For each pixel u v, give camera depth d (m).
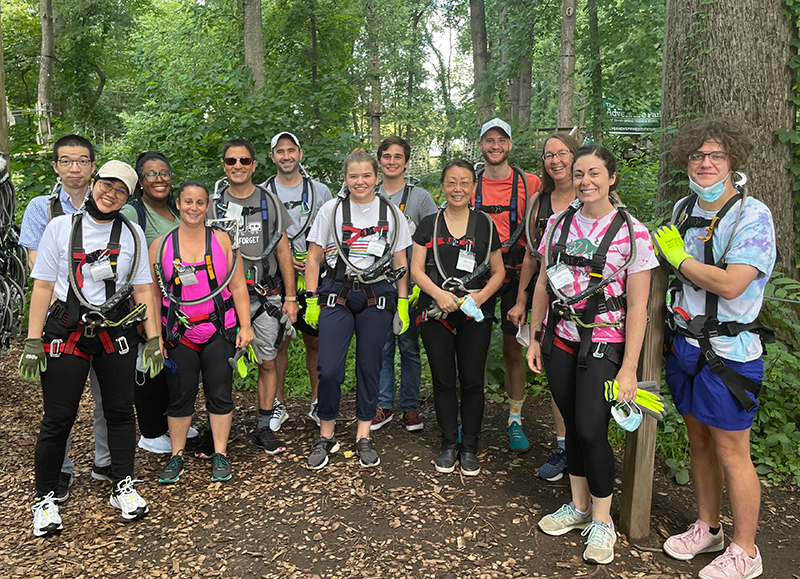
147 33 24.84
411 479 3.62
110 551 2.97
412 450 4.02
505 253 3.96
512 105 18.75
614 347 2.83
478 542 3.01
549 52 24.19
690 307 2.72
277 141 4.30
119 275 3.04
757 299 2.62
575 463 3.06
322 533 3.08
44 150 7.20
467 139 18.02
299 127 6.95
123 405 3.17
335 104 7.53
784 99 4.52
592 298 2.83
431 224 3.66
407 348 4.29
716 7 4.57
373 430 4.36
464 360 3.65
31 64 23.59
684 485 3.66
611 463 2.88
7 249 4.38
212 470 3.72
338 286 3.67
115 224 3.05
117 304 3.04
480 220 3.65
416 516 3.23
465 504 3.36
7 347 4.54
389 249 3.66
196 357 3.56
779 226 4.59
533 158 8.68
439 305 3.54
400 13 23.28
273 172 6.74
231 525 3.17
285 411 4.49
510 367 4.07
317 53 15.02
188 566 2.85
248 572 2.80
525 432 4.38
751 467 2.72
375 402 3.84
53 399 3.02
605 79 13.38
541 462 3.91
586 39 13.11
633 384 2.75
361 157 3.58
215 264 3.49
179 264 3.40
